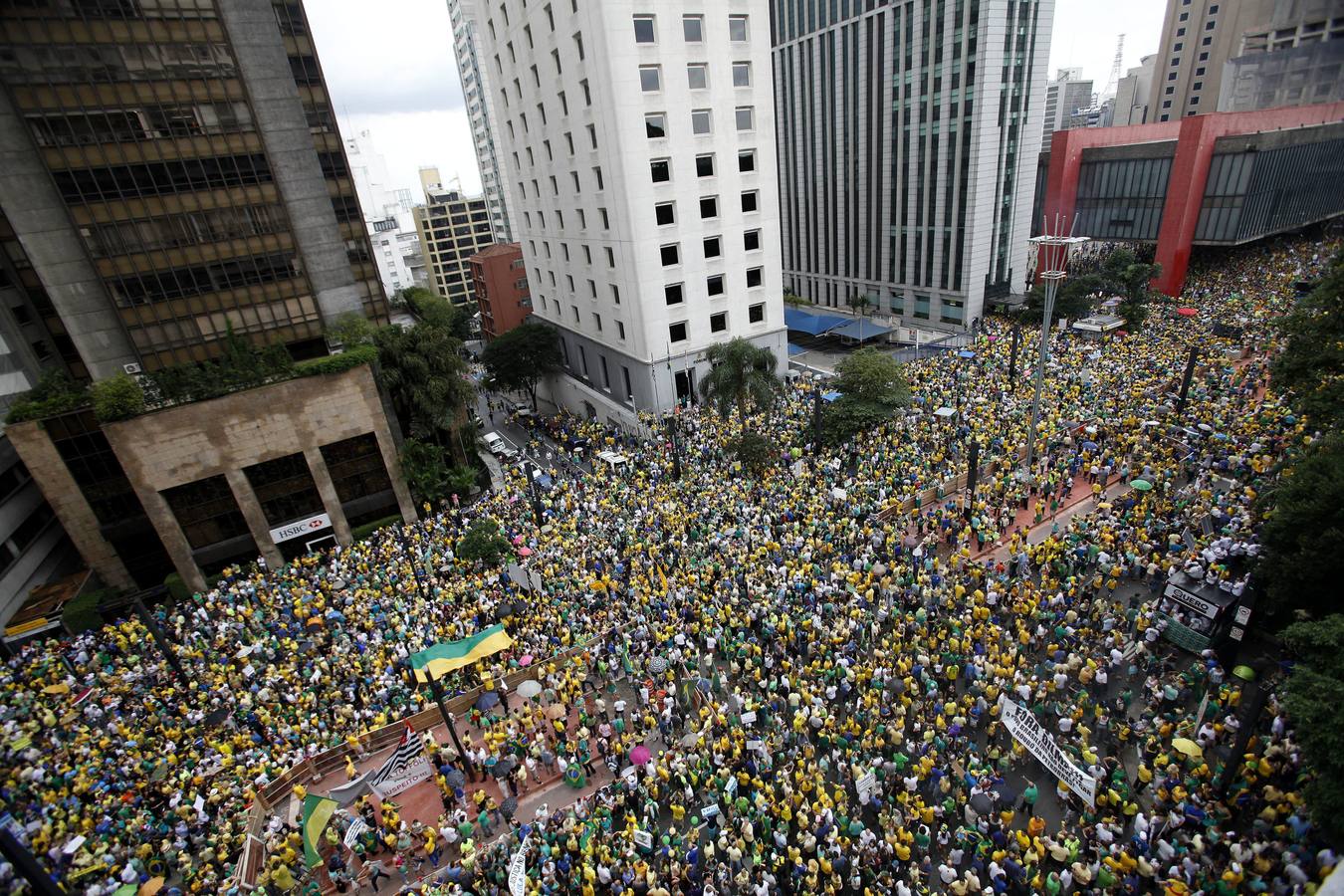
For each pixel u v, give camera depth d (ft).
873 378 142.61
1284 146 237.86
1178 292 246.47
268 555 139.33
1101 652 82.94
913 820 63.41
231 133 142.41
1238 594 78.28
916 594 94.38
